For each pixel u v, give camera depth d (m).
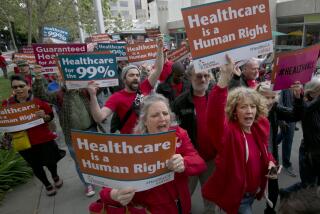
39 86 3.89
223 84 2.10
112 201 1.71
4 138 4.21
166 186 1.87
